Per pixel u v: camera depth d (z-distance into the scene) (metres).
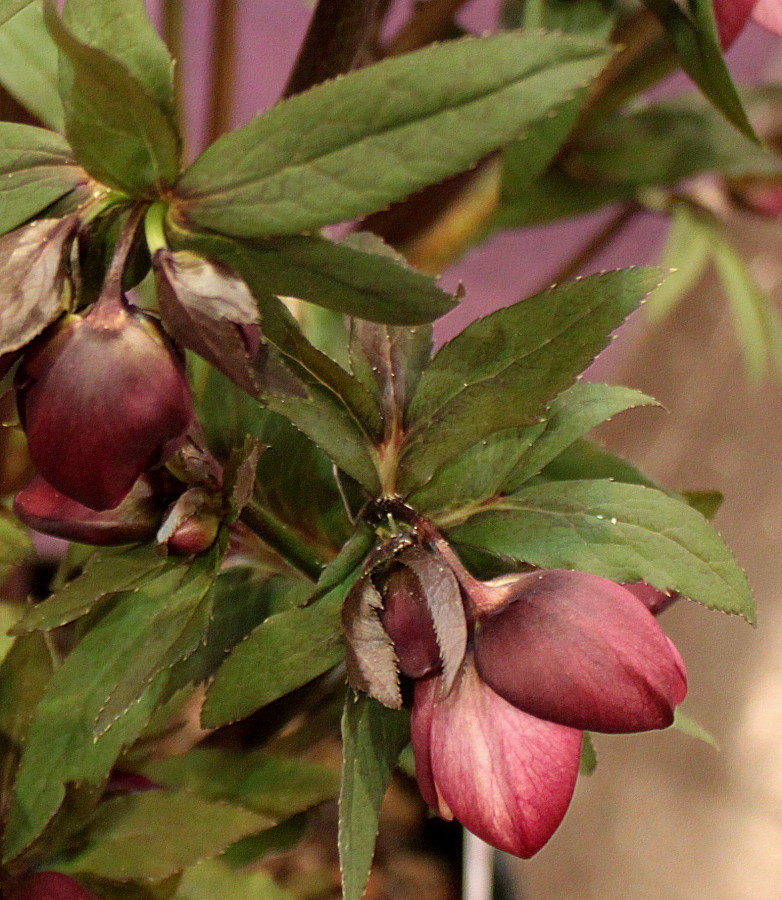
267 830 0.90
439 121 0.70
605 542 0.77
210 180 0.72
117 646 0.78
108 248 0.74
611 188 1.12
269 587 0.82
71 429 0.71
